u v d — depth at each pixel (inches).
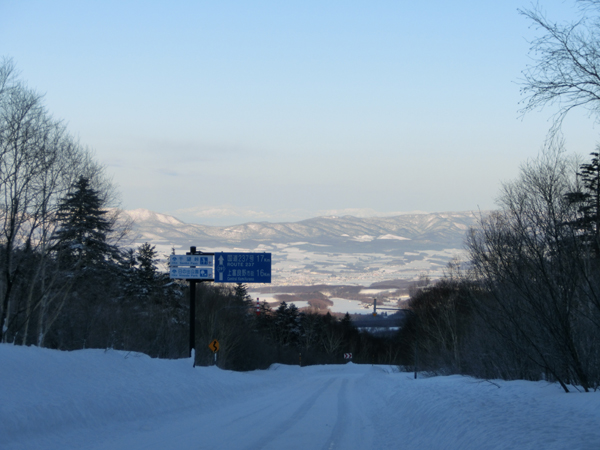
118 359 708.0
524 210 566.6
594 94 355.9
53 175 929.5
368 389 1208.2
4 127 849.5
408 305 2728.8
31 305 1014.4
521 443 306.2
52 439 393.4
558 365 544.4
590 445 273.9
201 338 1951.3
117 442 417.1
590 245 506.9
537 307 493.7
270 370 2407.7
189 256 1175.0
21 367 487.5
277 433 503.8
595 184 536.1
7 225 852.6
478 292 1111.6
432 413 506.3
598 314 492.4
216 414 652.7
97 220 1242.0
